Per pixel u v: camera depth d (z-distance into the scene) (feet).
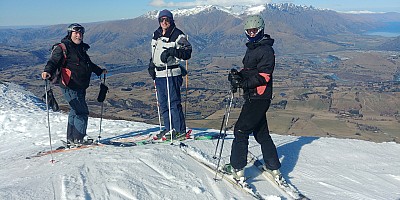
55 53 18.66
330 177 17.21
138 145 18.47
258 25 13.46
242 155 14.20
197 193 13.17
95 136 27.55
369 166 19.47
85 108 20.18
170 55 18.20
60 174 13.82
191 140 19.81
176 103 19.90
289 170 17.72
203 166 15.55
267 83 13.79
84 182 13.05
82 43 19.86
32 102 48.78
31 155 21.81
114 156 15.75
